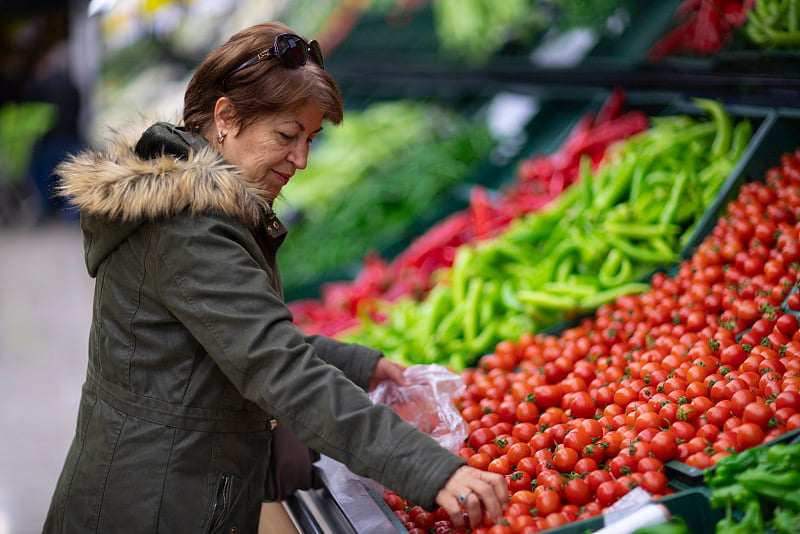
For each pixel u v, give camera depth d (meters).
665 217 3.56
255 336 1.76
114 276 1.93
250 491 2.05
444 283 4.17
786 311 2.60
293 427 1.76
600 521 1.77
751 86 3.68
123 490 1.93
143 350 1.92
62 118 13.13
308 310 4.65
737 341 2.63
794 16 2.99
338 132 6.65
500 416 2.63
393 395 2.56
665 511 1.74
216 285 1.78
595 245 3.63
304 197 5.93
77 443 2.06
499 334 3.56
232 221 1.85
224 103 1.91
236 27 7.71
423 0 6.71
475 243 4.34
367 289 4.51
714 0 3.46
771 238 3.01
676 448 2.08
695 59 3.98
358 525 2.07
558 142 5.24
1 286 9.28
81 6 12.13
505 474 2.23
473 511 1.66
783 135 3.45
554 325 3.36
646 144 4.08
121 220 1.87
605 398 2.51
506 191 4.96
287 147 1.95
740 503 1.75
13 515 4.25
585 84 5.08
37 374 6.39
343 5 7.39
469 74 6.37
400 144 6.33
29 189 13.48
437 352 3.57
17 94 13.42
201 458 1.94
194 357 1.91
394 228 5.36
